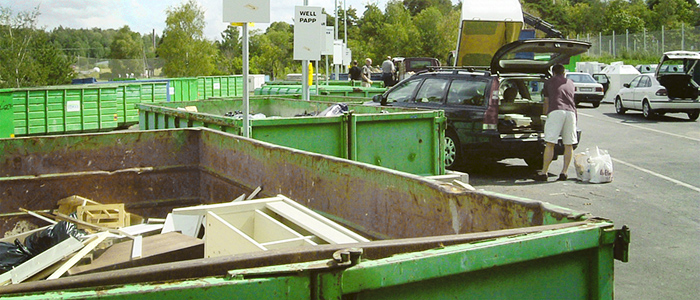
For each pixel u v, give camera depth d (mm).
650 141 15820
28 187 5250
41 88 17281
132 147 5629
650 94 21859
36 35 31359
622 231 2197
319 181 4086
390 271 1819
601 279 2201
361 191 3664
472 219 2814
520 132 10797
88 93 18438
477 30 20375
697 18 81188
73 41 99750
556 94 10430
